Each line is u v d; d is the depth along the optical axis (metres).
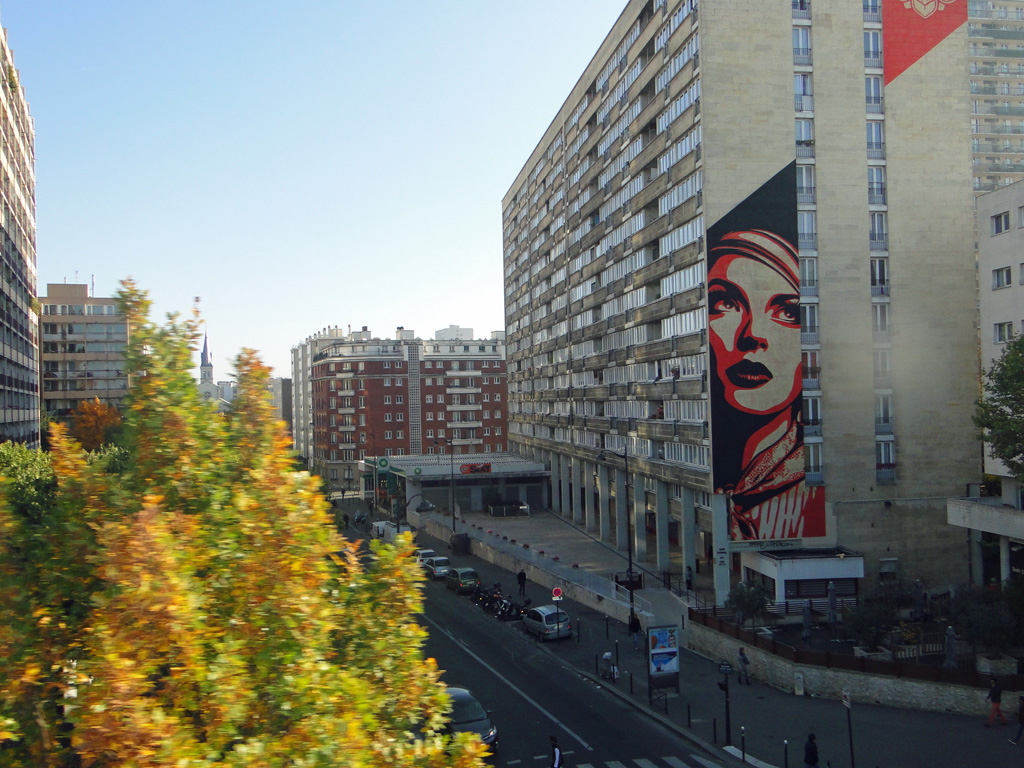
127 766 8.45
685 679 37.22
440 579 63.75
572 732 30.12
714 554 49.25
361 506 115.12
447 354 144.00
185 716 10.29
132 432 12.60
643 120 61.09
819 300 50.47
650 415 61.81
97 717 8.68
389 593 13.13
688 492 55.66
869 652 36.12
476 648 42.84
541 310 97.69
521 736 29.64
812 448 50.22
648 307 60.75
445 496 98.81
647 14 61.75
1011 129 105.44
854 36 51.38
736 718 31.44
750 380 49.62
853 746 27.89
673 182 55.12
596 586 52.69
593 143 74.75
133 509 11.57
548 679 37.16
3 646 10.11
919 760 26.66
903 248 51.53
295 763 9.58
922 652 36.47
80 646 10.91
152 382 12.73
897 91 51.66
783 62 50.50
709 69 49.91
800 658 35.03
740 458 49.47
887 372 51.03
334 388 140.00
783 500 49.66
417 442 141.25
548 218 92.62
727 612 45.69
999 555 50.34
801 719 31.20
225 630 10.90
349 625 12.77
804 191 50.66
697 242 51.31
